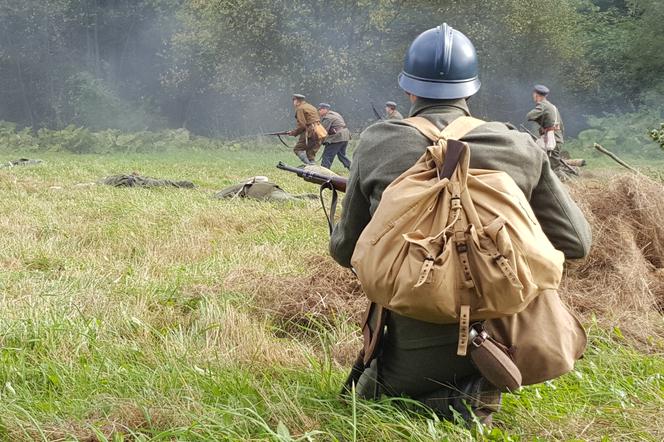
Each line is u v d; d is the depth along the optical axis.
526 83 33.34
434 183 2.92
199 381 3.94
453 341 3.06
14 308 5.38
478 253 2.79
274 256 7.29
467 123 3.15
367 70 32.16
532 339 3.00
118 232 8.69
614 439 3.38
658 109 31.31
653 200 6.75
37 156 26.95
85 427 3.47
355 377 3.54
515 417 3.58
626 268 6.07
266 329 5.34
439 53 3.24
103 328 4.94
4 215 9.86
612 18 36.25
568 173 14.64
